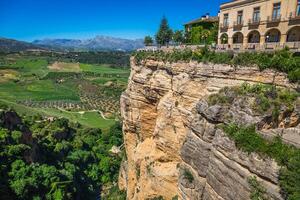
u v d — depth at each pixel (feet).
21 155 199.31
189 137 102.32
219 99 92.02
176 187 128.57
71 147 303.07
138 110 161.99
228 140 80.23
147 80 150.20
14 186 170.19
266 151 69.87
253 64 93.56
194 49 123.44
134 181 167.53
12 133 212.02
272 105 78.18
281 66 85.56
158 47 154.51
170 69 133.08
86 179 260.62
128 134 181.68
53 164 244.83
